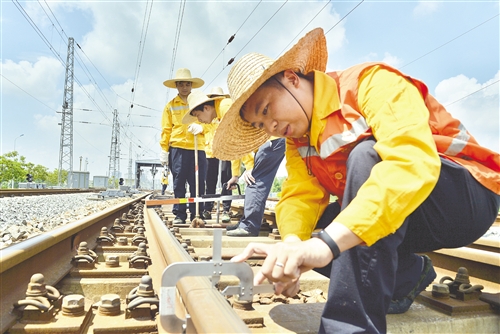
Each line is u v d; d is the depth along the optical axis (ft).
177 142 18.11
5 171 199.93
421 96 4.45
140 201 40.19
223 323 3.10
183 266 3.79
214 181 21.18
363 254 4.02
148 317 5.12
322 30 4.89
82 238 10.25
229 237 12.24
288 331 4.75
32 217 18.98
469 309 5.64
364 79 4.64
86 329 4.72
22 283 5.82
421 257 5.79
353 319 4.11
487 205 4.80
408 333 5.10
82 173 155.02
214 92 21.07
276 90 4.85
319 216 5.78
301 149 5.46
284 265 3.57
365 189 3.79
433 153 3.80
